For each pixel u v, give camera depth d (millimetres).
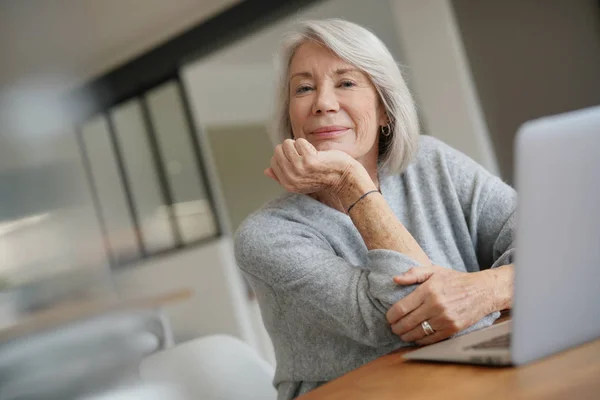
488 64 4652
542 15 4434
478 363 663
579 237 587
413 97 1210
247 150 8734
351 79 1123
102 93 6395
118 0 5316
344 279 962
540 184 555
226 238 5734
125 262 6156
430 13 4773
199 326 5641
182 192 6016
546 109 4477
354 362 995
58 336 2988
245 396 1123
